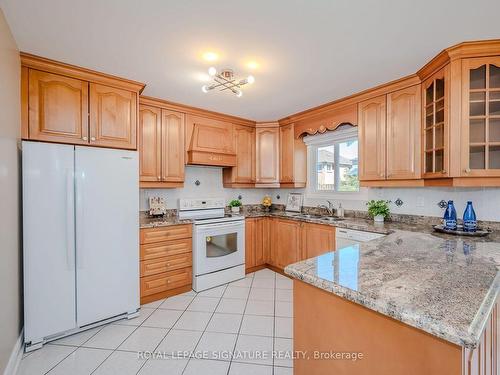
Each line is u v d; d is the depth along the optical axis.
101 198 2.19
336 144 3.60
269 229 3.79
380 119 2.61
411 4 1.40
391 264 1.27
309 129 3.46
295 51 1.89
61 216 2.00
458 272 1.15
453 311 0.80
